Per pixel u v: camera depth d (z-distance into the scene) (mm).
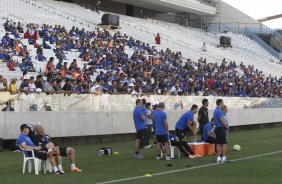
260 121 33062
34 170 12695
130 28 52594
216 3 78312
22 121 18766
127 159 15289
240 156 15570
